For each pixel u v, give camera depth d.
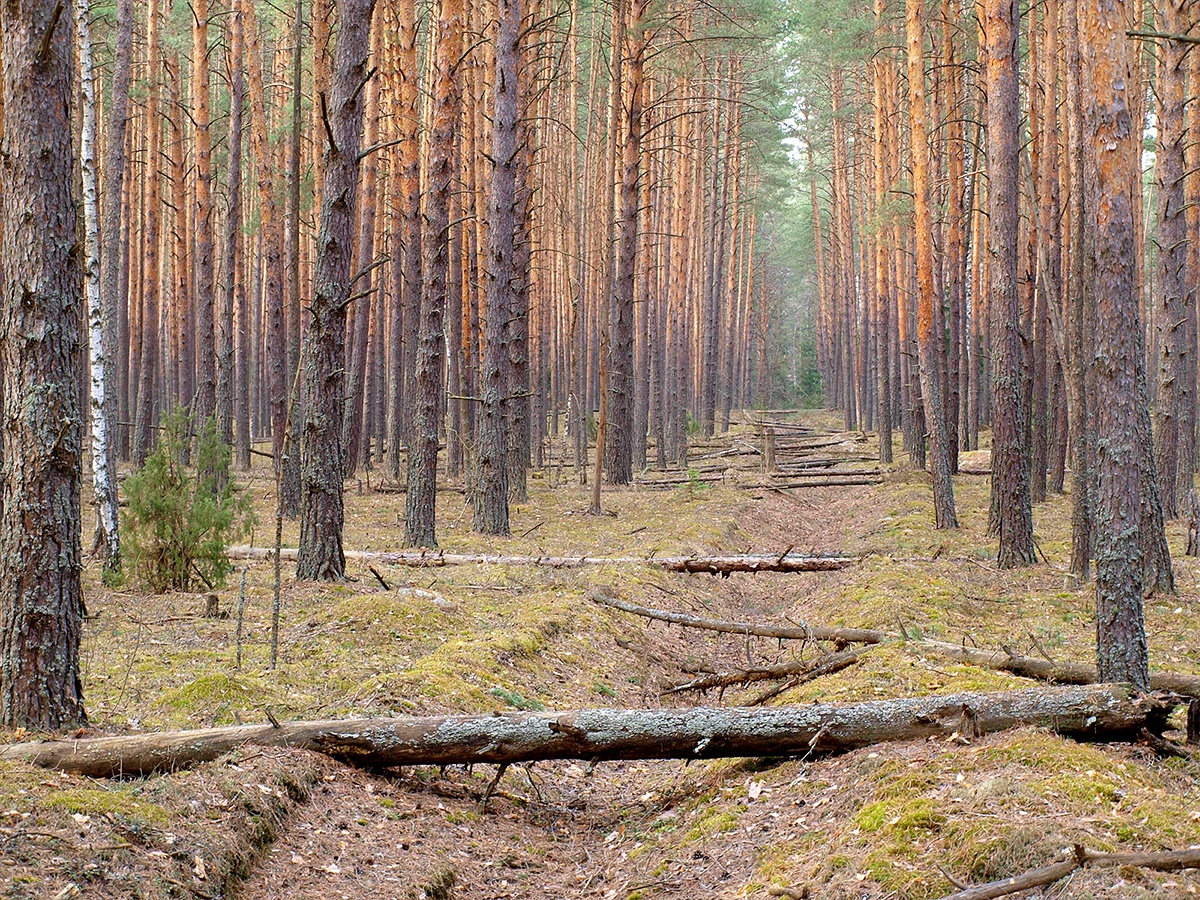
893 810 5.03
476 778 6.89
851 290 51.47
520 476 23.22
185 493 12.07
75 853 4.28
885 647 8.66
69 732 5.89
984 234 31.89
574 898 5.45
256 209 36.25
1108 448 6.38
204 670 8.13
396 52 23.72
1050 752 5.36
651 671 10.45
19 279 5.82
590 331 42.53
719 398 64.19
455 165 24.41
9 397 5.89
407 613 10.20
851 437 44.97
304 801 5.58
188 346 27.97
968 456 29.89
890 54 28.52
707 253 45.66
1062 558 14.96
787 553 14.84
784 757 6.59
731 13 28.80
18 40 5.78
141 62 29.23
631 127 24.53
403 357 33.03
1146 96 26.00
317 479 12.34
